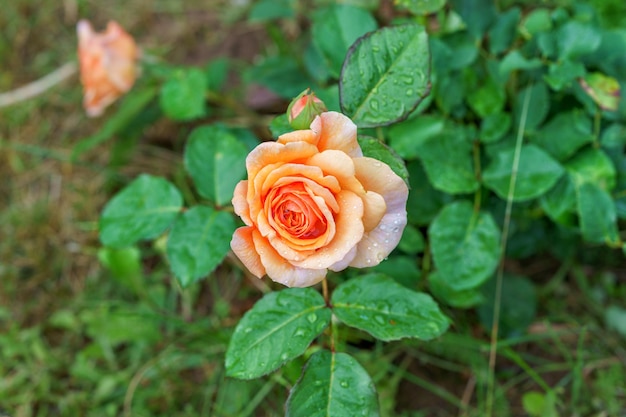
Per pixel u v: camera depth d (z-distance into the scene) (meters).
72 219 0.89
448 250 0.70
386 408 0.74
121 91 0.85
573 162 0.72
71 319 0.83
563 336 0.78
